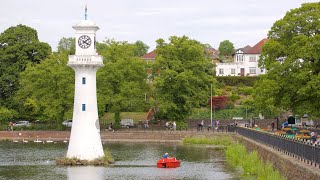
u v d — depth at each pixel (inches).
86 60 3174.2
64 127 5334.6
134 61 5246.1
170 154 3890.3
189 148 4350.4
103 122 5472.4
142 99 5369.1
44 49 6082.7
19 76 5826.8
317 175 1584.6
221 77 7042.3
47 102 5221.5
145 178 2751.0
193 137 4904.0
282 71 3410.4
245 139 3725.4
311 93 3267.7
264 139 2977.4
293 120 5315.0
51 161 3425.2
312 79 3235.7
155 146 4517.7
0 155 3799.2
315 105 3329.2
